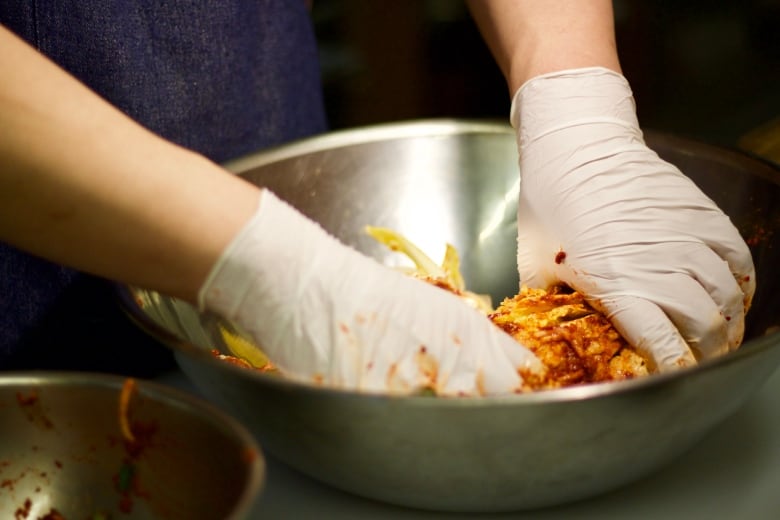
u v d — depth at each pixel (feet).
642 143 2.88
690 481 2.41
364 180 3.16
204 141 3.18
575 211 2.73
